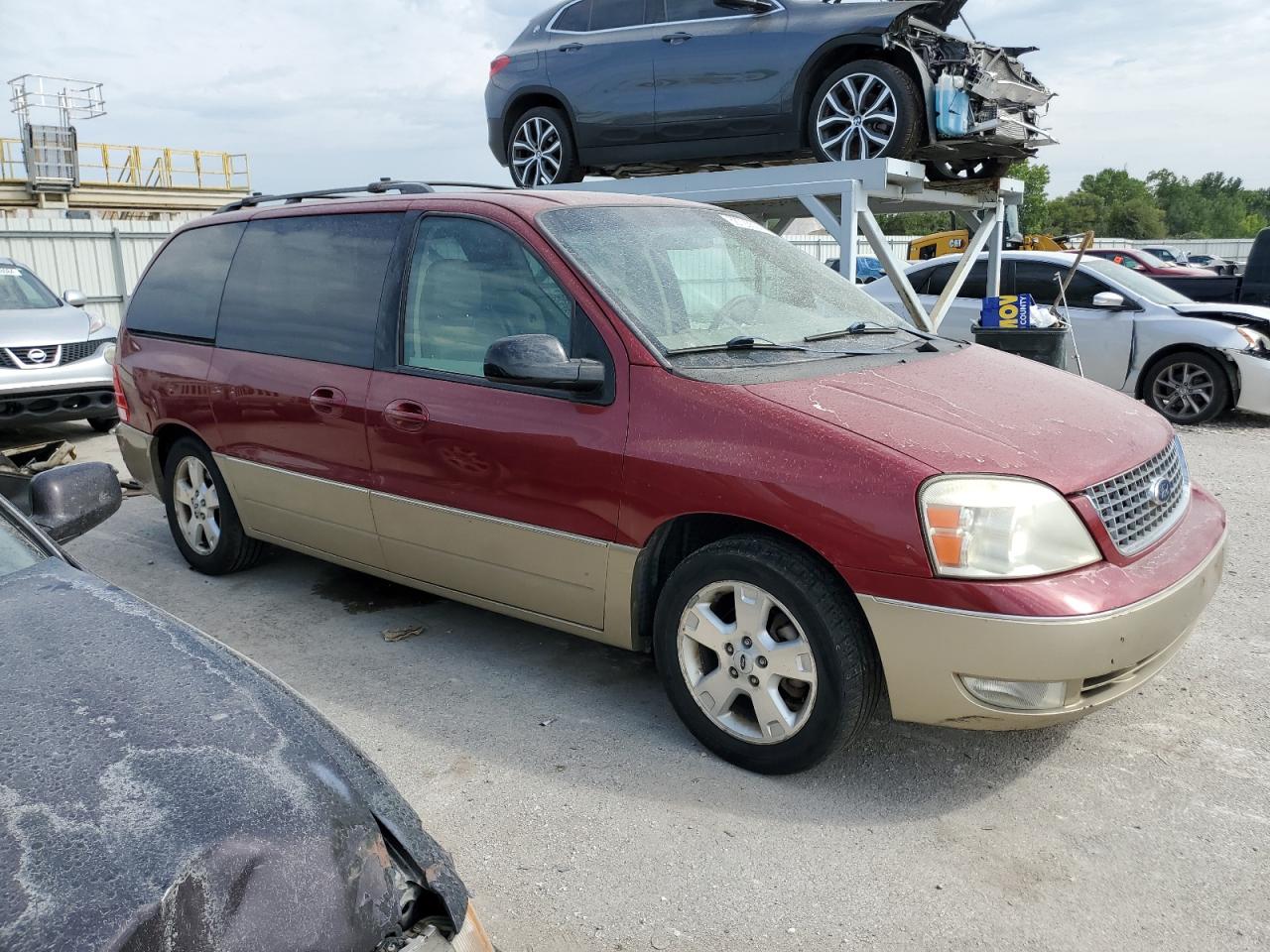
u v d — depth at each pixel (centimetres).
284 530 466
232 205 521
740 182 831
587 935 256
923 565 279
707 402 319
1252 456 825
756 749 322
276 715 166
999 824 300
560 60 908
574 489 342
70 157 2970
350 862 145
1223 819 301
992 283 1059
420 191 446
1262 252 1280
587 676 406
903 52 767
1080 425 324
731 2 805
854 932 255
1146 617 287
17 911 122
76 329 916
